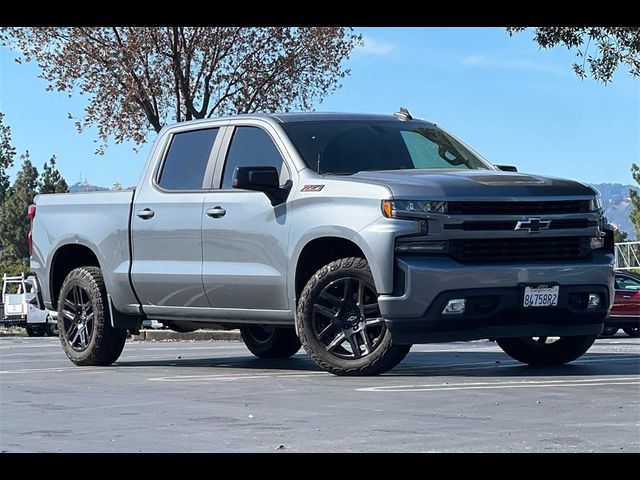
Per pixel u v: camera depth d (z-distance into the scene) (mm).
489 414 6691
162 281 10578
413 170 9734
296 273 9453
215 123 10594
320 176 9477
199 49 22422
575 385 8203
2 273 63938
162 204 10656
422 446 5555
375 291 8969
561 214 9141
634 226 59625
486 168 10477
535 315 9086
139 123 22516
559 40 19141
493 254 8945
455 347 14375
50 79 22438
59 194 11938
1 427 6586
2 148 96250
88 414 7152
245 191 9961
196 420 6730
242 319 10109
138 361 12211
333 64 23172
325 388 8359
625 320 26109
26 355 14078
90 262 11914
